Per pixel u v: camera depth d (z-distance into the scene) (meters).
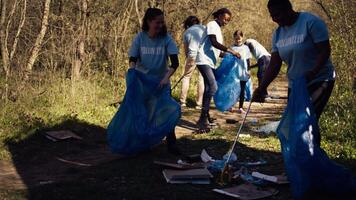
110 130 7.59
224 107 10.88
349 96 9.14
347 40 9.81
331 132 8.21
